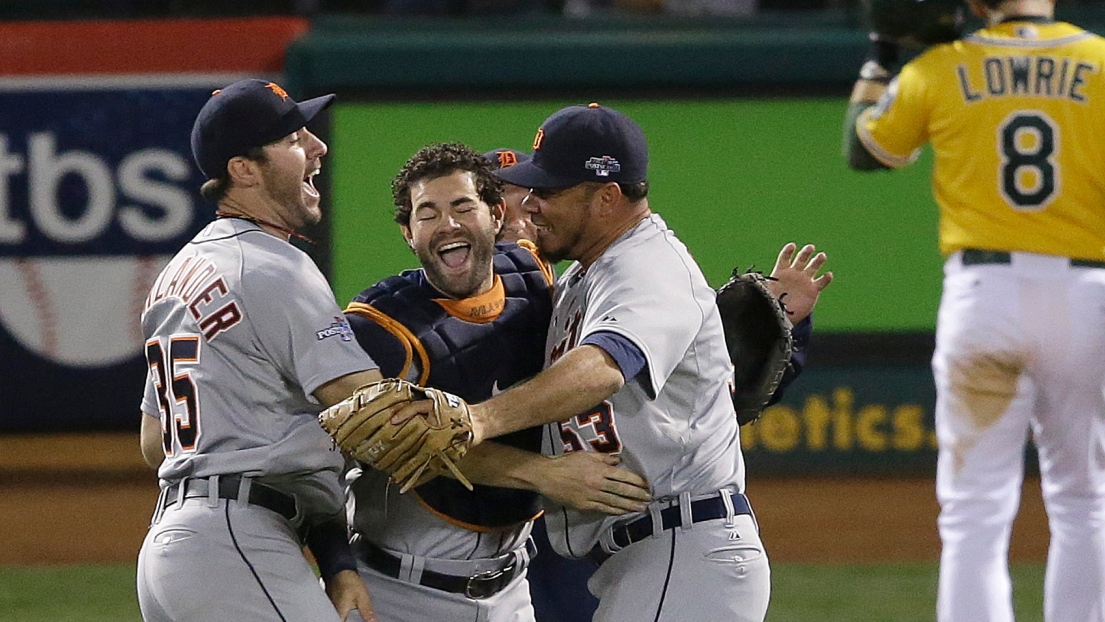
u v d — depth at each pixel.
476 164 12.69
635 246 12.40
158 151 28.27
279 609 11.70
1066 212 14.61
